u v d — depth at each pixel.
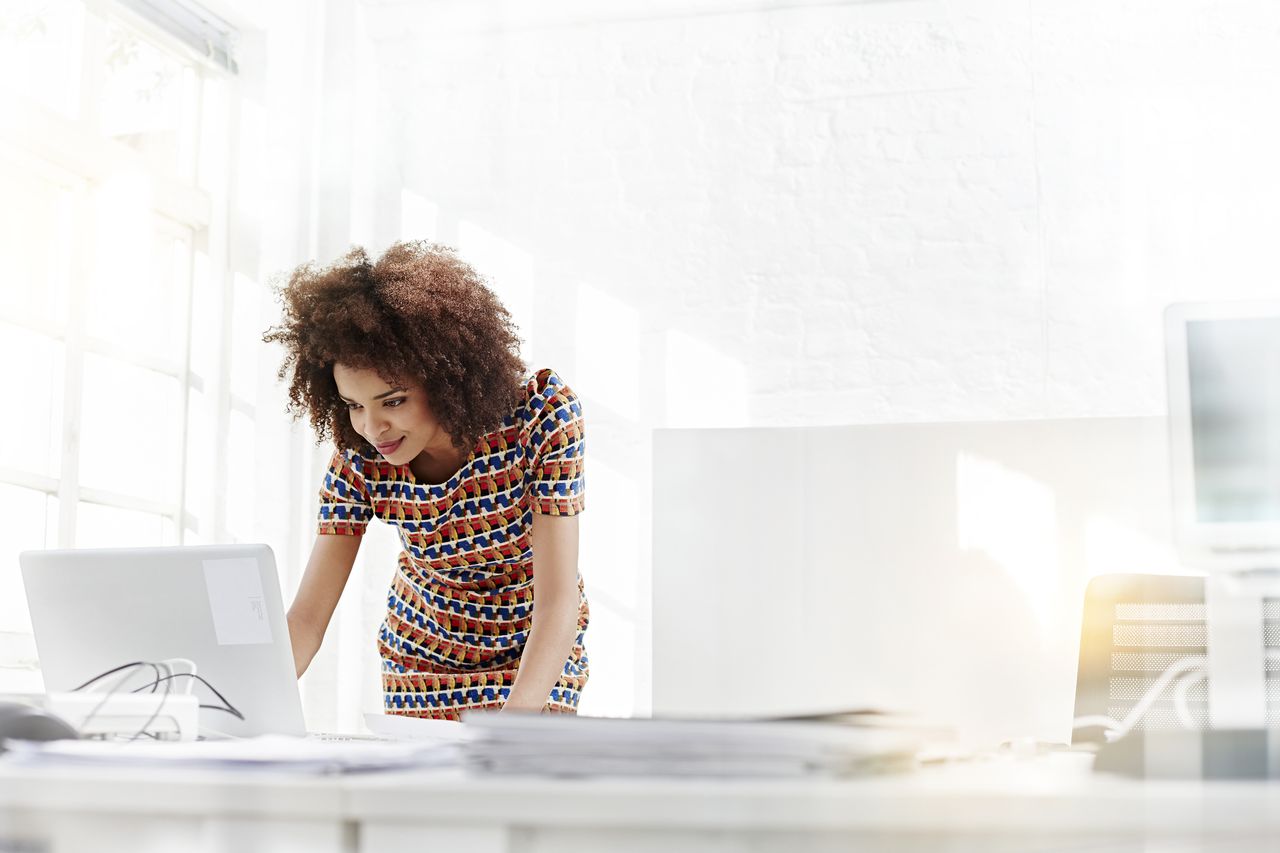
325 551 1.92
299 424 3.84
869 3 3.77
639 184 3.85
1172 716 1.60
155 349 3.58
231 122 3.83
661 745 0.76
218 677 1.42
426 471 1.94
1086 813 0.66
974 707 2.58
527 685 1.74
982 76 3.68
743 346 3.72
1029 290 3.58
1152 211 3.54
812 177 3.75
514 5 4.00
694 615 2.76
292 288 1.92
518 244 3.90
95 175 3.28
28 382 3.05
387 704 2.04
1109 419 2.64
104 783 0.77
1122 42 3.60
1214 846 0.69
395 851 0.74
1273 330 1.13
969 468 2.68
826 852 0.69
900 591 2.68
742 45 3.85
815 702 2.67
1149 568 2.57
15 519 2.99
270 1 3.86
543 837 0.72
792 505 2.76
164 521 3.59
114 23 3.41
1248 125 3.51
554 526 1.86
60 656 1.49
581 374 3.81
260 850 0.75
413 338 1.78
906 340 3.63
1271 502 1.10
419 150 4.00
